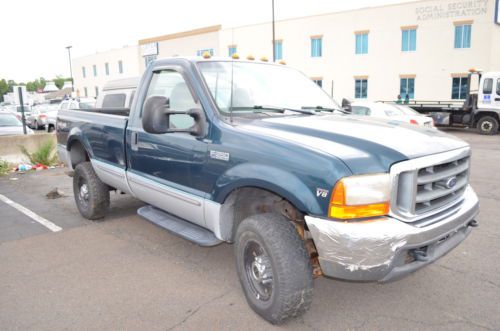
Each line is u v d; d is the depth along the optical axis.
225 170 3.30
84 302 3.55
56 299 3.62
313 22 33.06
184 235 3.80
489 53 27.23
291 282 2.87
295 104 4.07
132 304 3.51
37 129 24.39
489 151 12.59
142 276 4.05
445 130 20.27
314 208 2.73
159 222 4.20
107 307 3.47
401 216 2.71
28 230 5.52
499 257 4.40
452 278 3.94
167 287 3.82
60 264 4.37
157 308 3.44
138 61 50.41
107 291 3.75
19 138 11.20
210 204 3.48
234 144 3.24
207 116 3.51
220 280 3.96
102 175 5.22
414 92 29.94
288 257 2.87
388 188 2.67
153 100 3.30
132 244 4.93
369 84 31.48
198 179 3.59
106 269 4.23
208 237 3.71
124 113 6.58
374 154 2.73
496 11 26.56
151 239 5.09
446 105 19.42
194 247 4.82
